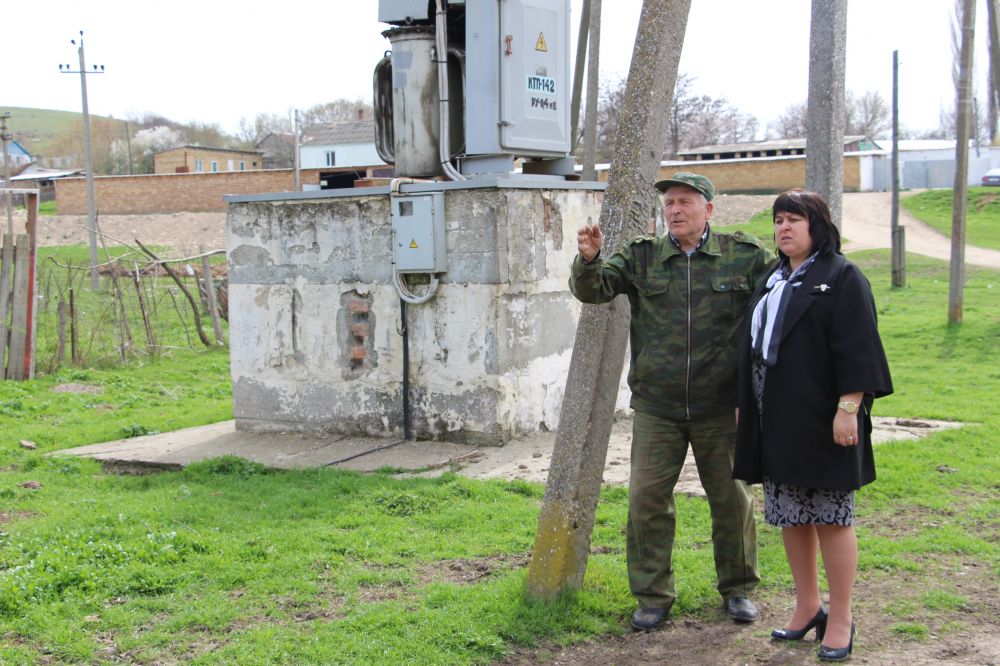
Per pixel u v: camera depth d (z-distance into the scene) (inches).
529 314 335.6
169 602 200.2
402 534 243.8
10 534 251.3
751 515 186.1
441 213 326.0
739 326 177.5
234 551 231.3
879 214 1633.9
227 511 271.7
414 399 340.8
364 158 2438.5
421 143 348.2
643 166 188.7
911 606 188.2
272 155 3238.2
